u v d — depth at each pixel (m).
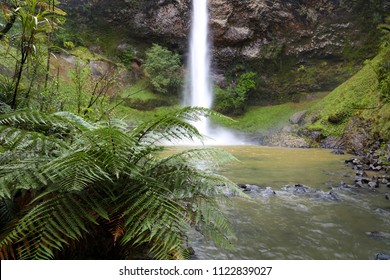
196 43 24.11
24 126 2.53
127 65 22.05
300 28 22.50
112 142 1.81
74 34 20.23
